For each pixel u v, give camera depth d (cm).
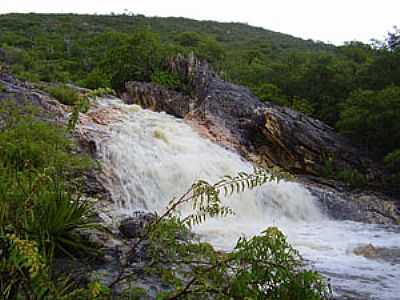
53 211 639
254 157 2078
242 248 335
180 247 379
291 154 2134
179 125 2016
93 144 1362
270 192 1590
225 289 333
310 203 1672
